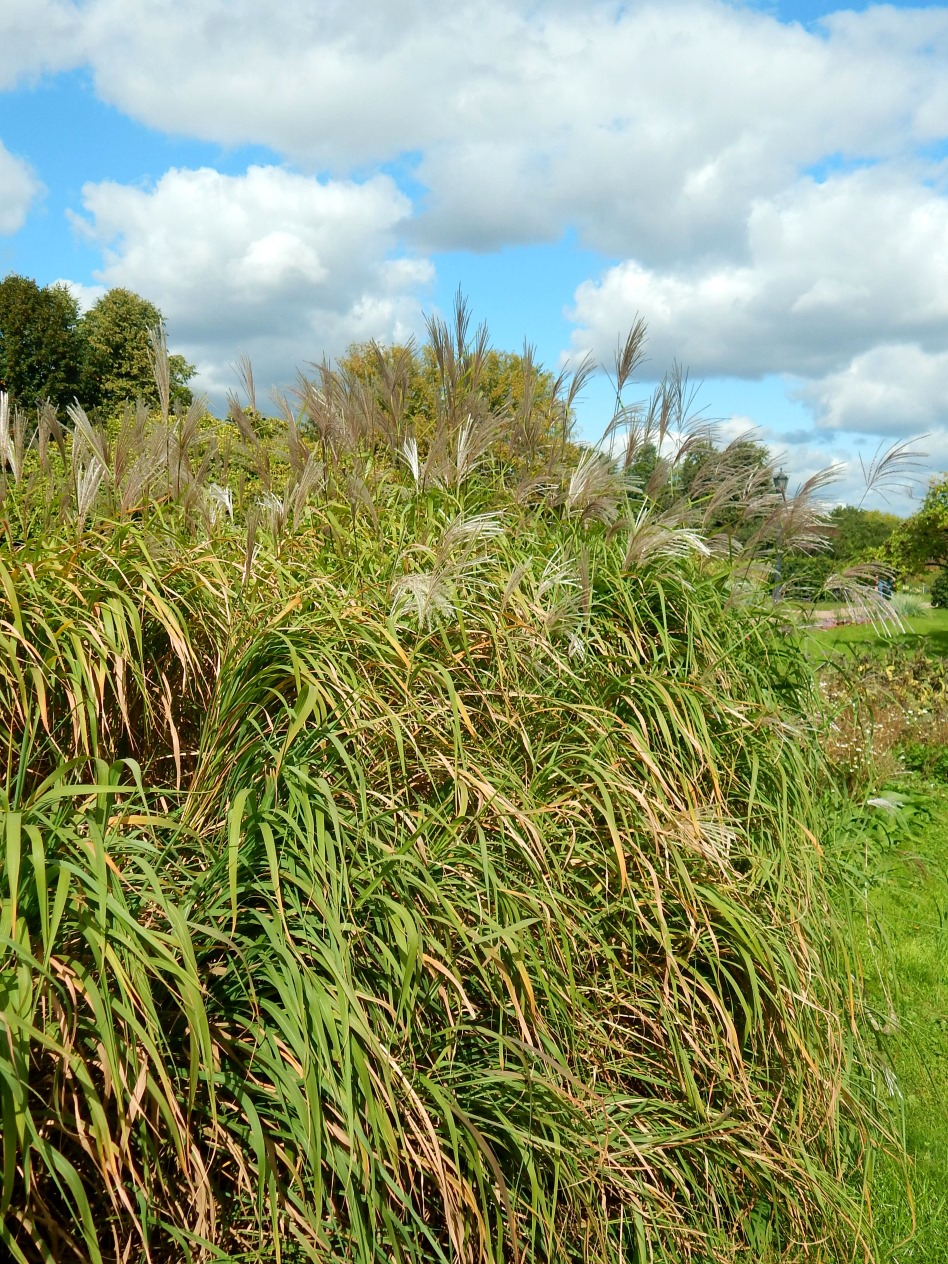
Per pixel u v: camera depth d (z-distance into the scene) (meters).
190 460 3.63
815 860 3.46
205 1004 2.11
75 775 2.57
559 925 2.50
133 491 3.36
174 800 2.76
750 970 2.78
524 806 2.72
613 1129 2.52
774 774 3.47
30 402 36.72
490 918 2.39
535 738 3.17
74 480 3.21
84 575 2.99
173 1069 2.00
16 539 3.32
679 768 3.17
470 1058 2.52
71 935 1.90
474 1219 2.26
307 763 2.49
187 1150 1.89
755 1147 2.79
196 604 3.11
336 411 4.07
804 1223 2.87
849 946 3.51
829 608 4.21
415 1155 2.07
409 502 3.96
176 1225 2.01
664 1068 2.87
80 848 1.88
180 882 2.31
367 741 2.72
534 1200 2.16
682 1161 2.71
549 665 3.25
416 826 2.47
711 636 3.71
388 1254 2.14
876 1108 3.43
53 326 37.50
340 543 3.48
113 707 3.06
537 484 4.18
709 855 2.89
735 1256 2.75
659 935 2.79
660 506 4.39
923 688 9.61
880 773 6.45
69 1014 1.79
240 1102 2.07
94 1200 2.00
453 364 4.17
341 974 1.99
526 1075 2.23
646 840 2.94
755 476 4.21
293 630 2.72
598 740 3.00
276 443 4.27
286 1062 2.05
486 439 3.96
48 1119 1.87
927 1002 4.44
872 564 4.00
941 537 12.92
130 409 3.52
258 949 2.15
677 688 3.26
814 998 3.05
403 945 2.11
